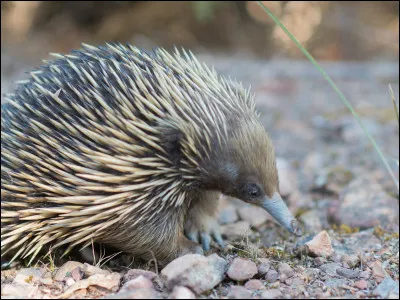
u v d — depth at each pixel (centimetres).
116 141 117
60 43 262
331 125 178
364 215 139
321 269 121
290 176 155
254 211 140
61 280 119
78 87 119
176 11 267
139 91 118
